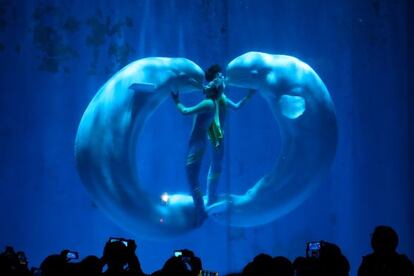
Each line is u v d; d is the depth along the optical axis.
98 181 8.49
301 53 14.19
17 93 13.49
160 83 8.63
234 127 13.49
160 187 13.62
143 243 12.99
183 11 14.05
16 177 13.32
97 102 8.69
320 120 8.83
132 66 8.80
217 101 8.70
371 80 13.74
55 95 13.59
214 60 14.23
